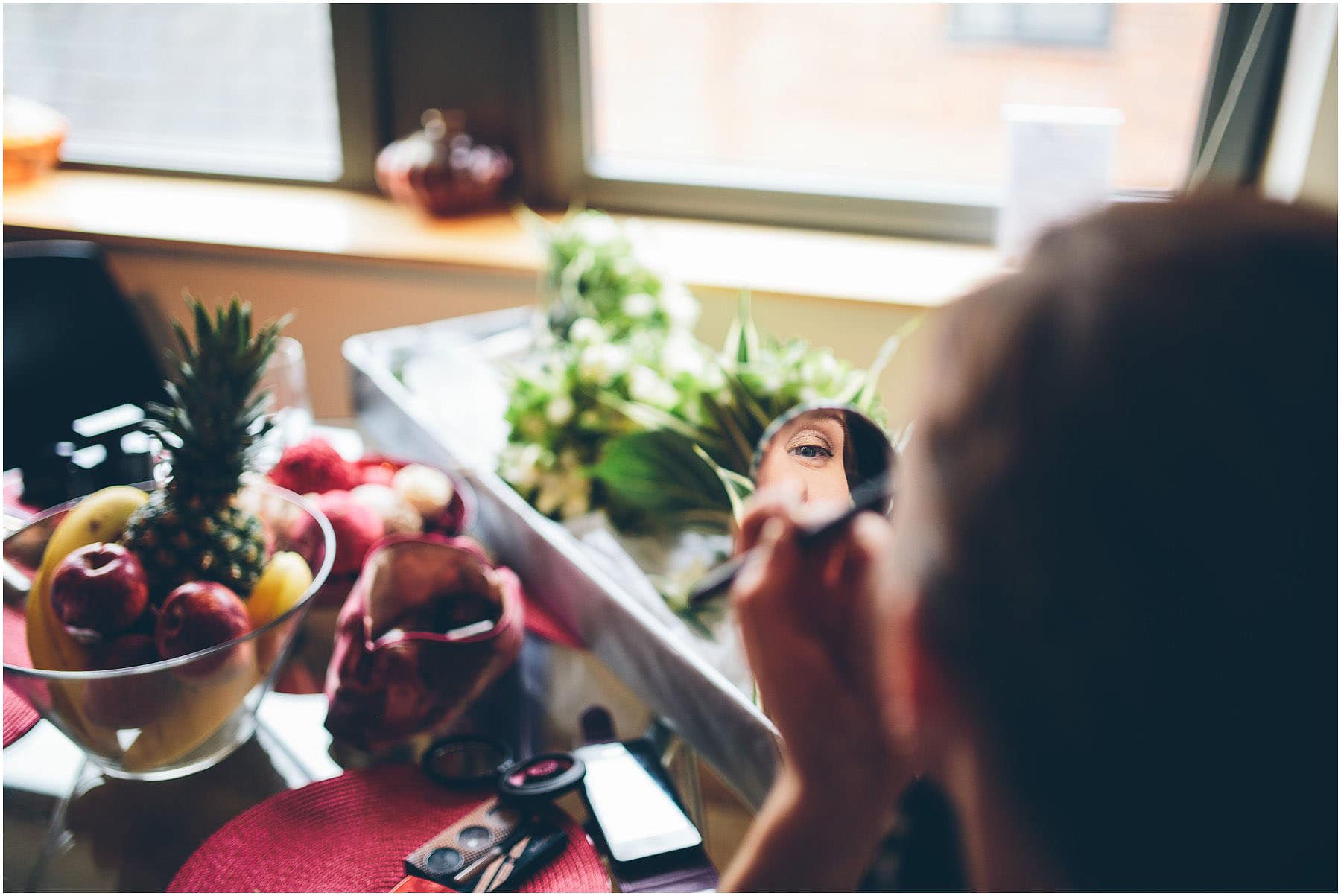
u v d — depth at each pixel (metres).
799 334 1.61
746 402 0.91
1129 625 0.24
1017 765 0.27
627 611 0.75
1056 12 1.68
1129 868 0.26
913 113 1.81
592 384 1.00
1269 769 0.24
